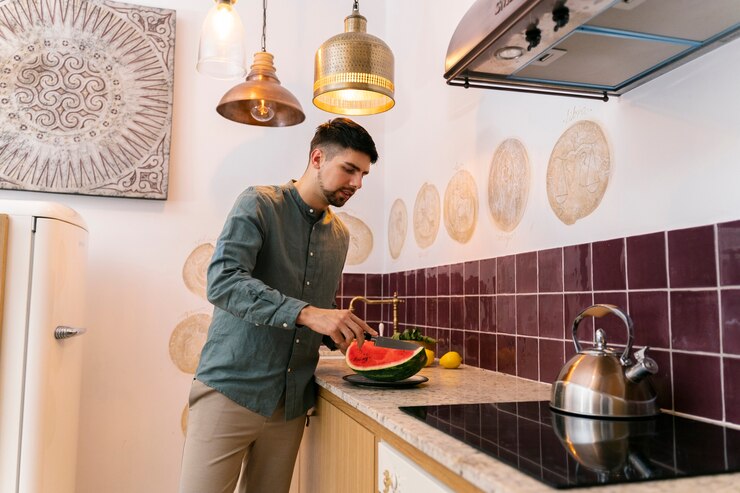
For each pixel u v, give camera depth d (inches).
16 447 69.8
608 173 56.2
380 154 118.6
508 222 73.1
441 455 33.8
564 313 61.5
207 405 61.8
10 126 97.1
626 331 52.9
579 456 32.5
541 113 67.1
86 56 101.6
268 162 110.9
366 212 116.5
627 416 44.2
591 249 57.9
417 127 102.6
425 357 59.7
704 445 35.9
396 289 109.7
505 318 72.5
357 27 68.5
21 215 72.6
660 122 50.3
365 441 51.5
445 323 89.1
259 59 91.3
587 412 44.6
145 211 103.5
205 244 106.0
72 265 81.2
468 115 84.0
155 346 101.9
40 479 70.7
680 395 46.9
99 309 99.7
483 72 50.8
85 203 100.7
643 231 51.6
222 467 61.4
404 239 106.9
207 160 107.7
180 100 107.4
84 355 98.3
